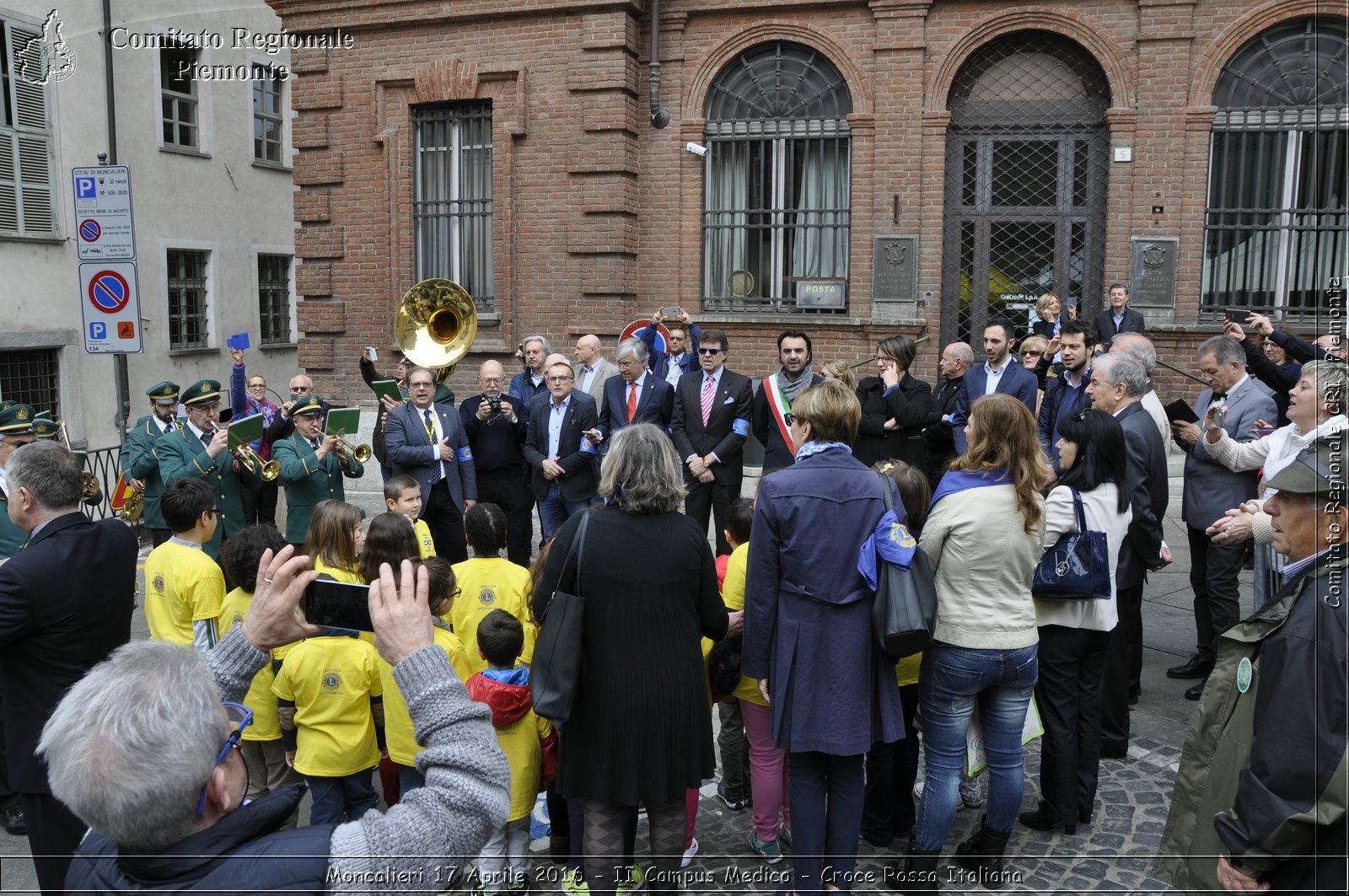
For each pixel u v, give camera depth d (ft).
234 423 20.66
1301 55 31.42
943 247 34.42
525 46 35.29
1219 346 18.35
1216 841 7.95
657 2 34.35
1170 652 20.35
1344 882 6.68
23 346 46.73
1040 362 26.32
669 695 10.79
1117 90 32.09
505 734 12.23
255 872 5.20
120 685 5.22
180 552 14.25
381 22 36.47
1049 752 13.46
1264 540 12.39
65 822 10.85
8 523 16.93
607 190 34.91
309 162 38.45
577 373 35.68
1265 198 32.27
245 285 60.34
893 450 24.27
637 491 10.88
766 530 11.36
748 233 36.06
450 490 23.84
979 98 33.94
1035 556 11.84
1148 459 14.73
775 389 23.97
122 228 22.85
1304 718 6.81
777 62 35.01
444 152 37.55
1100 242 33.55
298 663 12.35
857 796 11.58
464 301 29.68
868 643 11.32
